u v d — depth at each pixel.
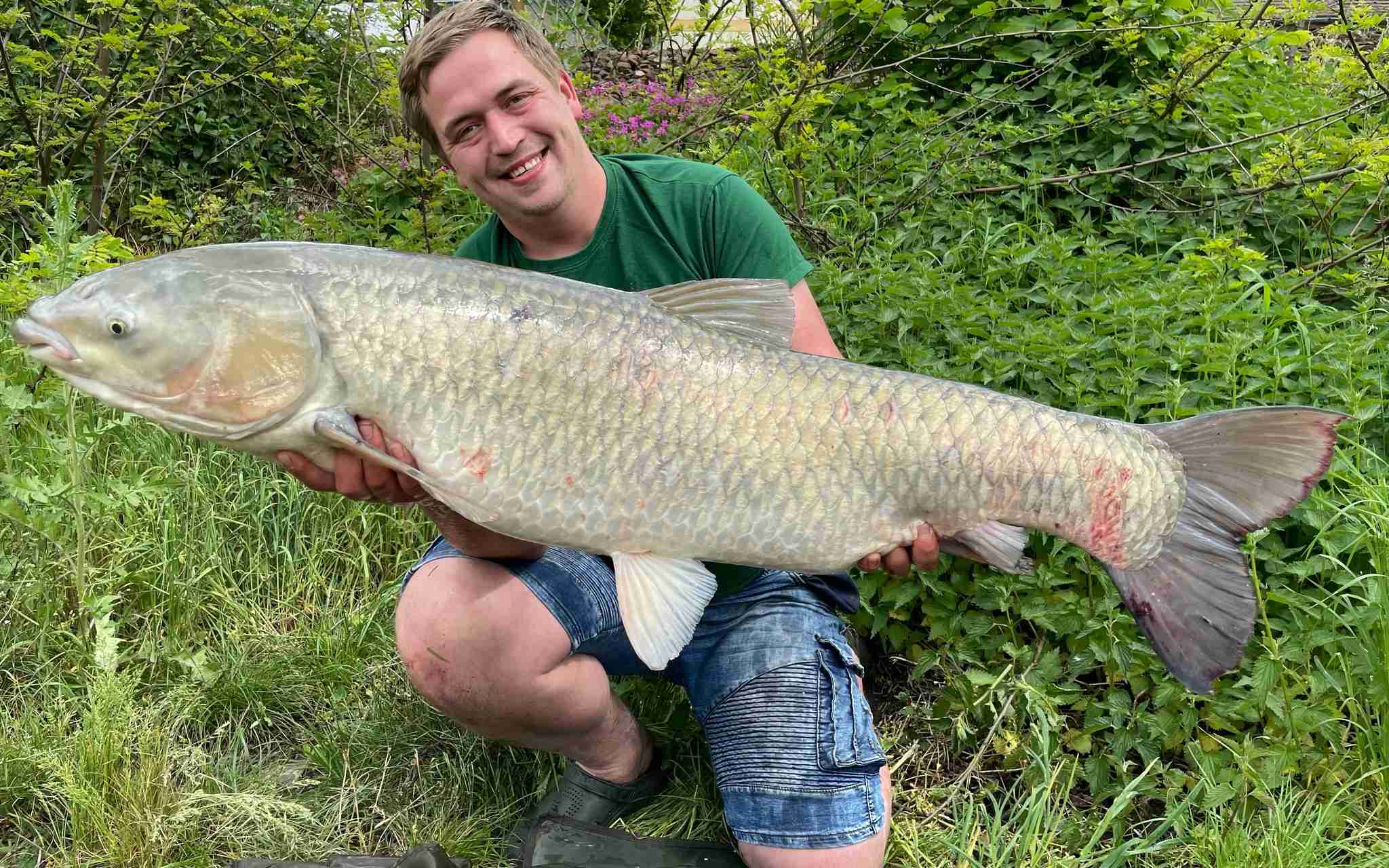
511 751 1.40
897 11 2.69
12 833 1.28
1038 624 1.44
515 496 1.04
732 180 1.29
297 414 1.00
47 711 1.39
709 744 1.26
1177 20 2.57
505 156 1.18
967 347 1.62
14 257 2.30
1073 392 1.56
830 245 2.12
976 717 1.42
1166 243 2.20
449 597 1.19
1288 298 1.71
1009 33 2.63
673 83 3.05
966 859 1.24
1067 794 1.30
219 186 3.07
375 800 1.36
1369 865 1.20
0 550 1.59
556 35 3.06
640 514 1.07
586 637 1.22
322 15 2.81
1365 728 1.31
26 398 1.55
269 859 1.23
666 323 1.06
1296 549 1.44
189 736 1.46
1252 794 1.27
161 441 1.88
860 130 2.61
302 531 1.77
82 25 2.46
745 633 1.25
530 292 1.03
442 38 1.16
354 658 1.54
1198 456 1.10
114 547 1.65
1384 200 2.22
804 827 1.17
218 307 0.97
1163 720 1.33
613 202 1.27
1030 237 2.17
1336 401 1.56
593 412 1.04
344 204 2.57
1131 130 2.39
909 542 1.12
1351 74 2.50
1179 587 1.10
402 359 1.00
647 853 1.24
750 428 1.06
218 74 3.01
